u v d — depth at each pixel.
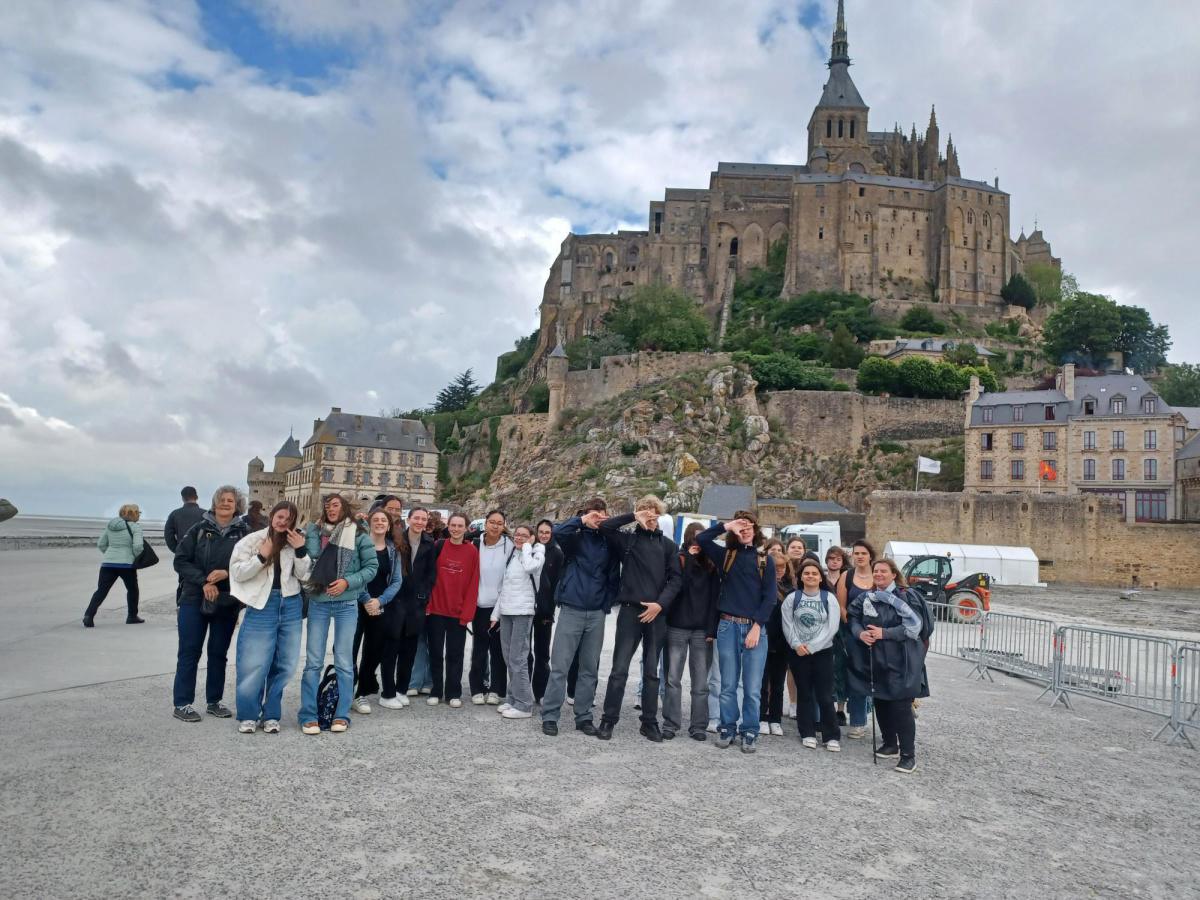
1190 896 6.25
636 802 7.67
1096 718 13.50
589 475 84.25
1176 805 8.66
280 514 9.70
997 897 6.03
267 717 9.87
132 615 18.08
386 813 7.00
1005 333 116.06
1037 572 48.03
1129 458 63.78
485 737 9.87
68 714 9.85
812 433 85.69
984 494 56.78
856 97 146.62
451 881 5.74
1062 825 7.78
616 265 148.88
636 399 89.38
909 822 7.59
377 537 10.86
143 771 7.78
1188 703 12.64
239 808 6.93
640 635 10.38
